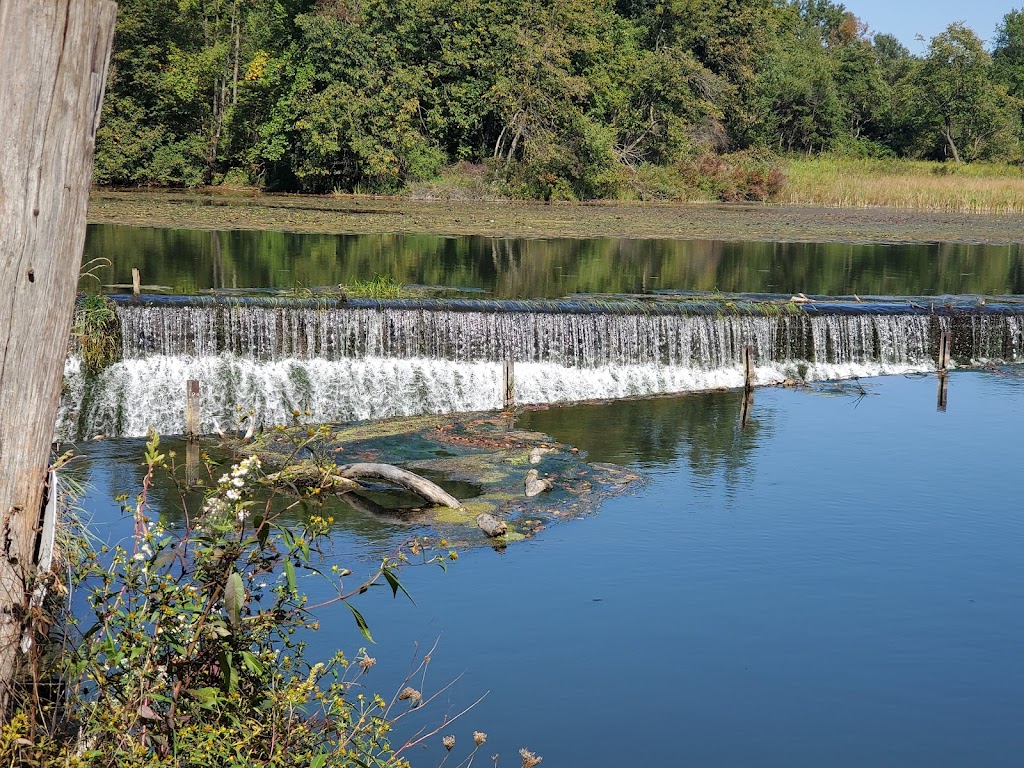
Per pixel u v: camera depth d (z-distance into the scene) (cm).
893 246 3366
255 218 3412
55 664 439
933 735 792
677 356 1948
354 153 4884
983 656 913
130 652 441
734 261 2895
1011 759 764
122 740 415
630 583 1037
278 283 2161
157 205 3812
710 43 5934
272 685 491
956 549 1151
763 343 2003
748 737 778
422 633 908
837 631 948
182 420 1595
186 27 5325
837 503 1293
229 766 436
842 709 823
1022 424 1698
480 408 1762
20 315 355
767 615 976
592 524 1201
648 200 5291
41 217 352
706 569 1078
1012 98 7256
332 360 1753
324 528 507
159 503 1154
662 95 5631
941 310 2134
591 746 755
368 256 2705
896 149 7756
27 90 344
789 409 1777
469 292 2189
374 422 1633
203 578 464
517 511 1234
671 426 1652
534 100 5056
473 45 5072
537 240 3250
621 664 874
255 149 5019
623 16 6075
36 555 398
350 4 4938
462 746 746
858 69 7756
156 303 1708
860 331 2059
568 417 1697
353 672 827
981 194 4981
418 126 5100
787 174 5609
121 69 4994
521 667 860
